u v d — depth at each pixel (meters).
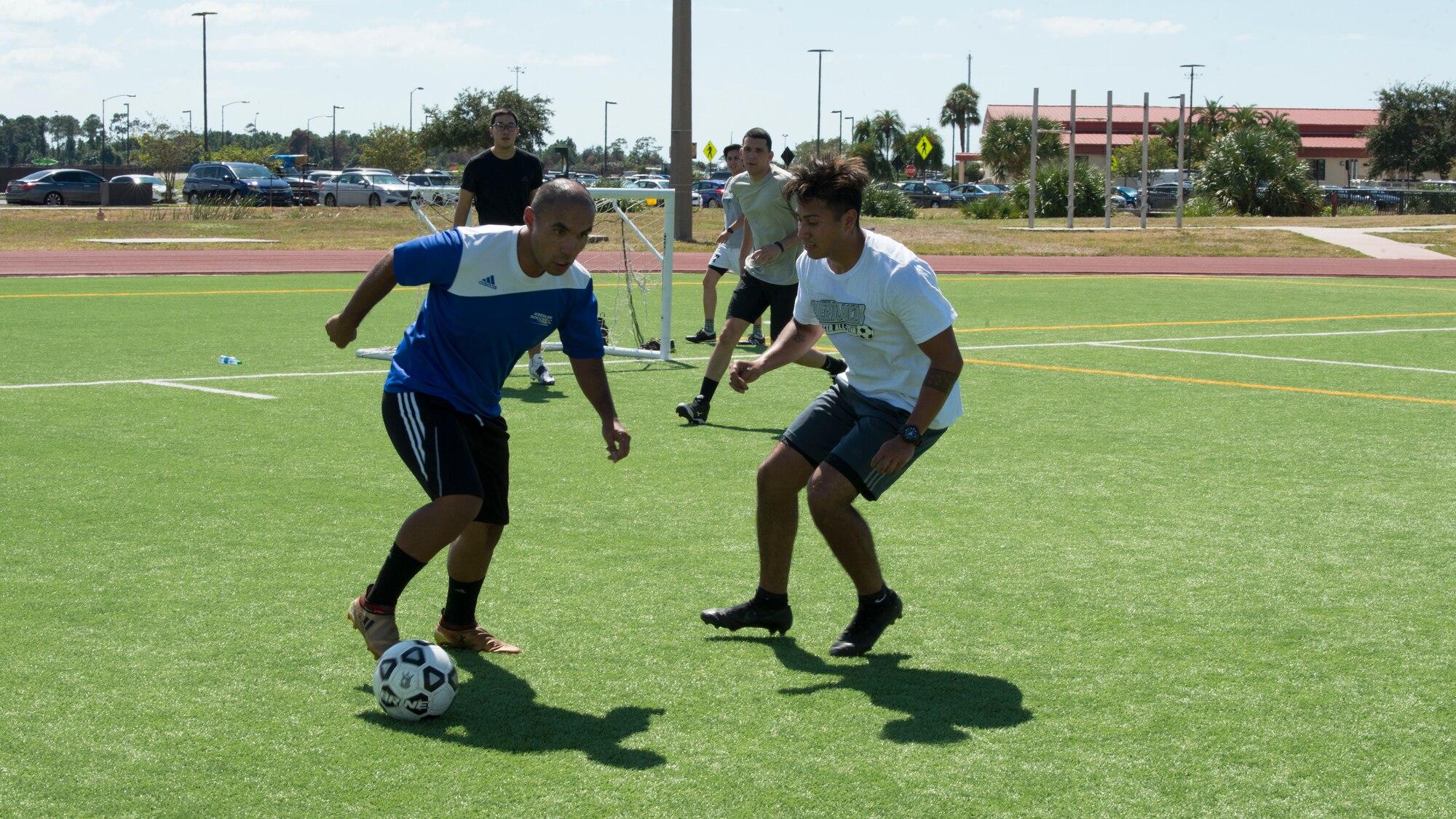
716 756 3.81
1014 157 80.06
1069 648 4.80
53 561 5.70
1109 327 16.30
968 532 6.43
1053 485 7.48
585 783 3.61
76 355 12.38
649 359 13.02
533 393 10.63
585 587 5.46
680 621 5.06
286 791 3.55
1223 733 4.03
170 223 39.56
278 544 6.03
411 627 4.96
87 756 3.76
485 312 4.43
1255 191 56.41
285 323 15.34
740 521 6.57
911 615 5.18
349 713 4.09
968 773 3.71
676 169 34.81
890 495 7.19
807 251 4.62
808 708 4.19
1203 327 16.41
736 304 10.77
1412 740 3.99
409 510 6.69
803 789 3.59
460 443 4.41
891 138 119.12
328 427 8.86
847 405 4.85
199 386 10.58
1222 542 6.31
